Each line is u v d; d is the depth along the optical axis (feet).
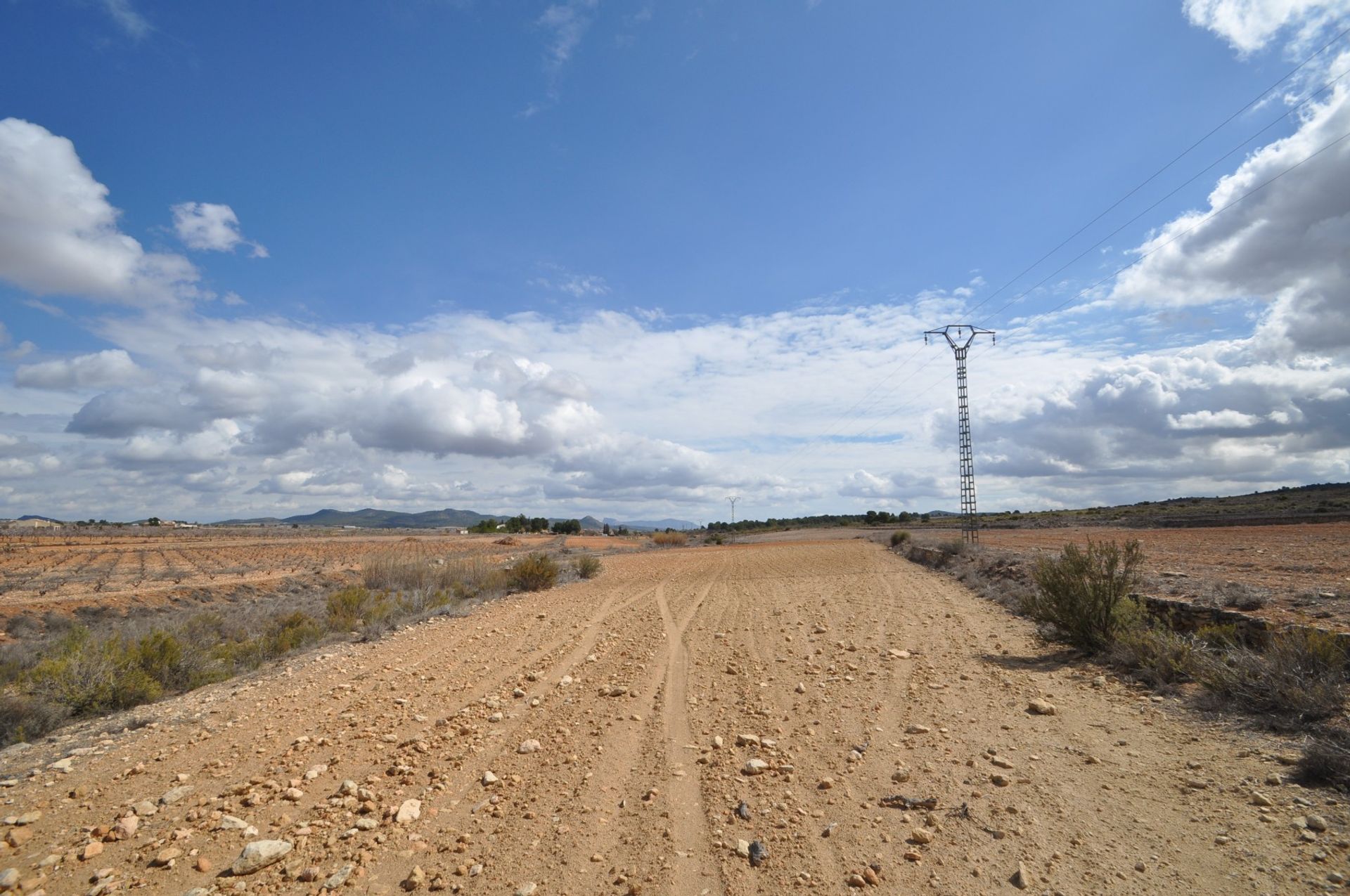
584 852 15.06
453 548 212.43
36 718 28.17
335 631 53.11
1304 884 12.20
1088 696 25.36
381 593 75.36
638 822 16.48
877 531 295.07
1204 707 22.36
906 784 18.02
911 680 29.09
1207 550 68.33
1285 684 21.06
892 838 15.03
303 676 36.40
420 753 22.21
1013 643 36.83
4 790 20.76
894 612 50.85
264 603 87.35
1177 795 16.26
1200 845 13.89
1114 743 20.10
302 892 13.87
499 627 51.29
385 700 29.71
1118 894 12.36
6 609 83.56
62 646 37.14
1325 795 15.49
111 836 16.71
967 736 21.44
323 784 19.88
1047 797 16.63
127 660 34.50
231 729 26.43
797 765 19.75
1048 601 36.04
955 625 43.86
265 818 17.58
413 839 15.98
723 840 15.29
